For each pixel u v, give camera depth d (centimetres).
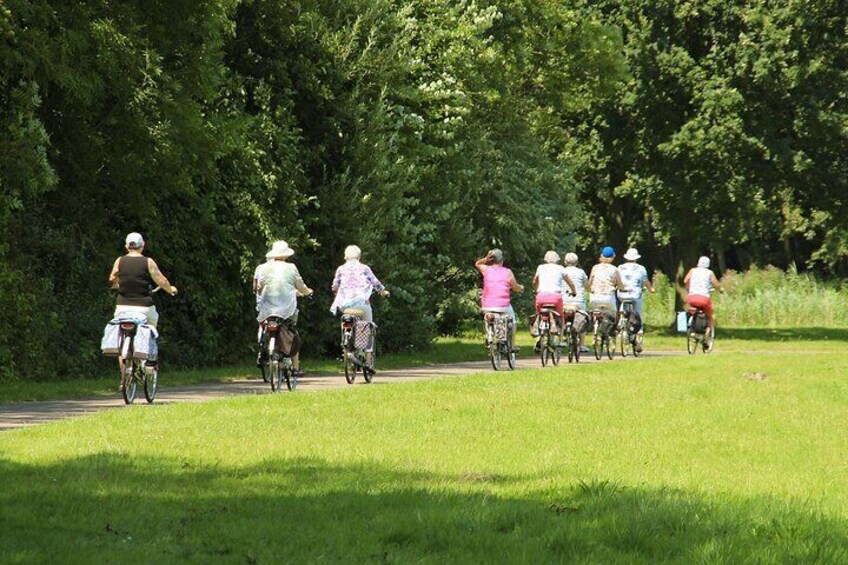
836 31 10875
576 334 6900
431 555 1675
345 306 5269
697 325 7856
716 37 11244
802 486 2406
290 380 4875
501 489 2242
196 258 6531
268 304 4766
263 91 7019
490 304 6216
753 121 10994
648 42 11425
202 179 6344
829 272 18600
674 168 11456
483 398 4147
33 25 5091
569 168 10850
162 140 5697
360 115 7425
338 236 7338
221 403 3888
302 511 1983
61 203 5875
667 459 2773
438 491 2178
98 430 3077
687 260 12144
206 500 2088
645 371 5716
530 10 10350
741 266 19312
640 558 1672
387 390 4441
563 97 11112
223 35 6856
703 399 4253
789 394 4472
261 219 6688
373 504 2042
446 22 8325
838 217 11300
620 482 2347
